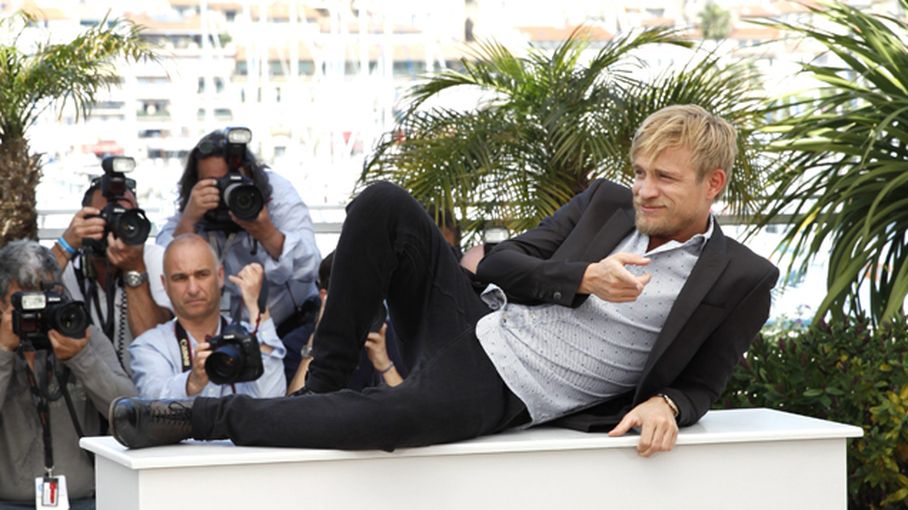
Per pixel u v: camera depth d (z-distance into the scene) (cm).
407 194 256
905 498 346
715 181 264
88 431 394
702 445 265
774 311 555
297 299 442
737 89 529
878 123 484
